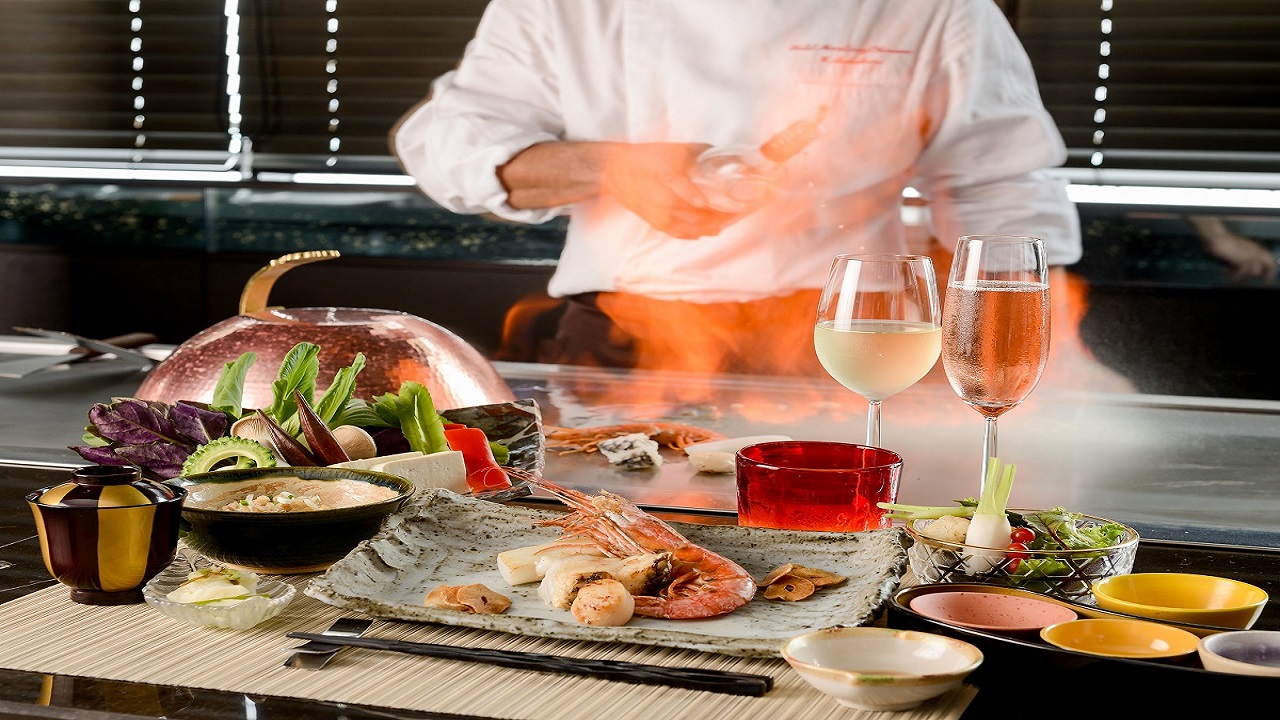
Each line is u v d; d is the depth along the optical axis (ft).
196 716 1.76
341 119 10.01
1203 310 8.90
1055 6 8.95
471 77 8.92
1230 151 8.93
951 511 2.34
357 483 2.52
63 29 10.18
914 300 2.62
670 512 2.98
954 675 1.70
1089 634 1.86
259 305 3.71
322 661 1.95
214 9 9.89
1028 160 8.52
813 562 2.36
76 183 10.05
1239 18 8.64
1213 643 1.78
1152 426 4.85
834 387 5.52
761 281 8.65
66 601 2.26
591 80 8.64
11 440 3.92
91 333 10.20
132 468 2.30
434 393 3.42
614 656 1.99
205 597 2.11
